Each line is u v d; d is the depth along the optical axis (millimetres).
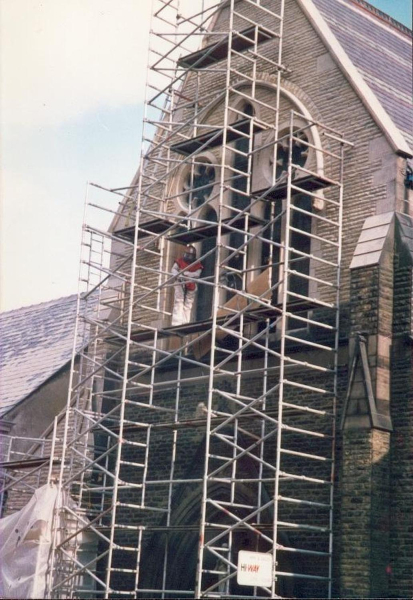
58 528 26828
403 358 23016
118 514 27734
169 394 27453
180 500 26156
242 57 28781
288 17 28078
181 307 27953
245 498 24719
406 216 24312
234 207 27938
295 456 24156
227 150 28516
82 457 28344
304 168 26172
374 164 24875
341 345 24047
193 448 26453
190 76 30391
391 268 23688
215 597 22766
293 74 27391
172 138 30312
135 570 25422
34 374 36688
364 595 21641
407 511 22156
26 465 29516
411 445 22453
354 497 22328
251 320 25609
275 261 26594
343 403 23562
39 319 41062
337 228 25094
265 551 24234
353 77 25891
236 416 23375
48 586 26422
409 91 28328
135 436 27953
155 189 30062
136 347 29000
